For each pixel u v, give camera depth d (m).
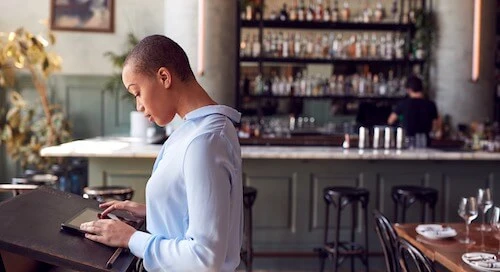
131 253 1.58
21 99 7.41
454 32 7.64
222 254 1.50
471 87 7.65
